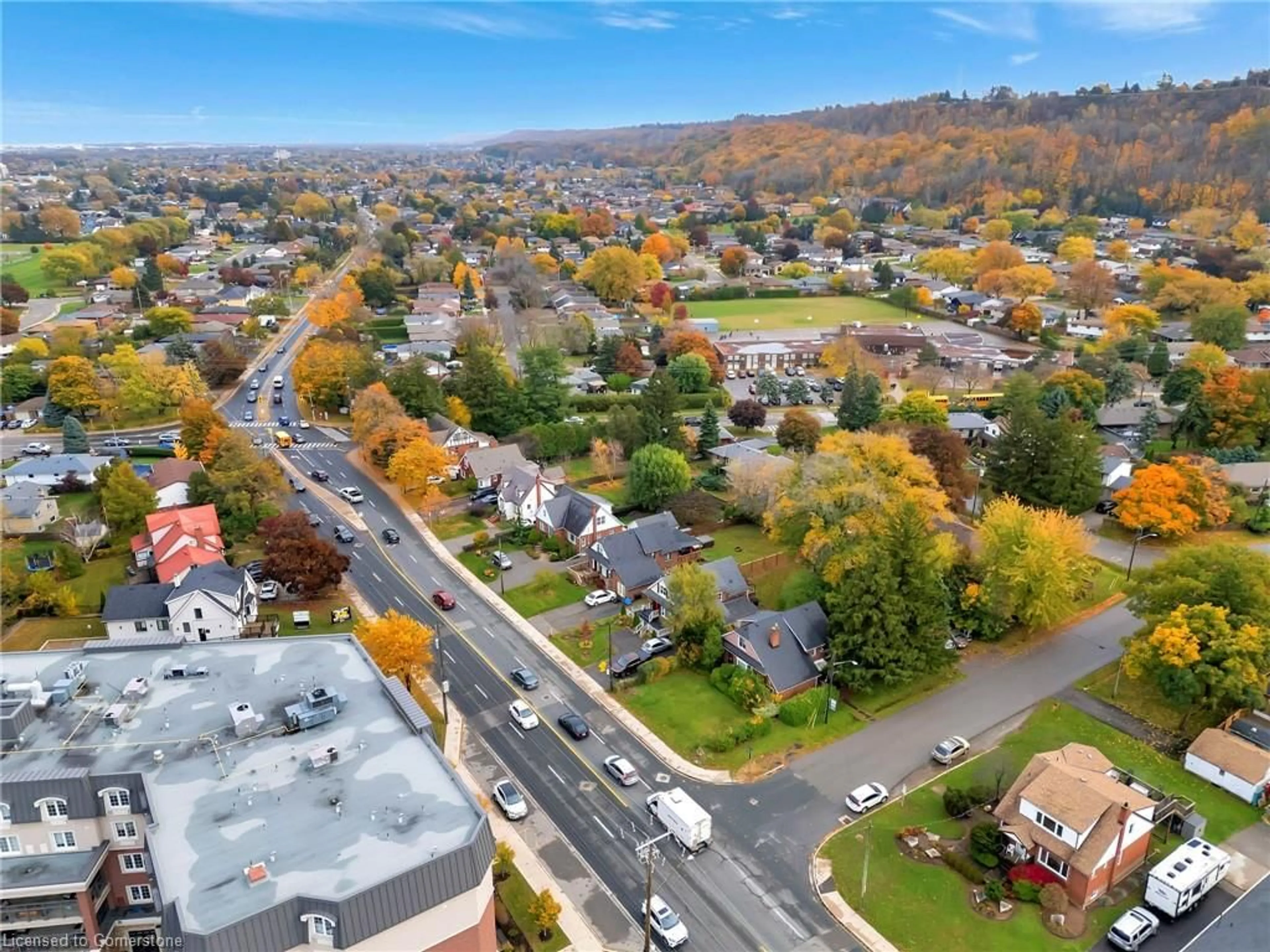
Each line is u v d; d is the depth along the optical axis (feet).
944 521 304.71
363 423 405.59
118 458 388.98
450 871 130.82
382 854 133.59
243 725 162.30
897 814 194.29
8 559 302.25
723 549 330.54
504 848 177.27
